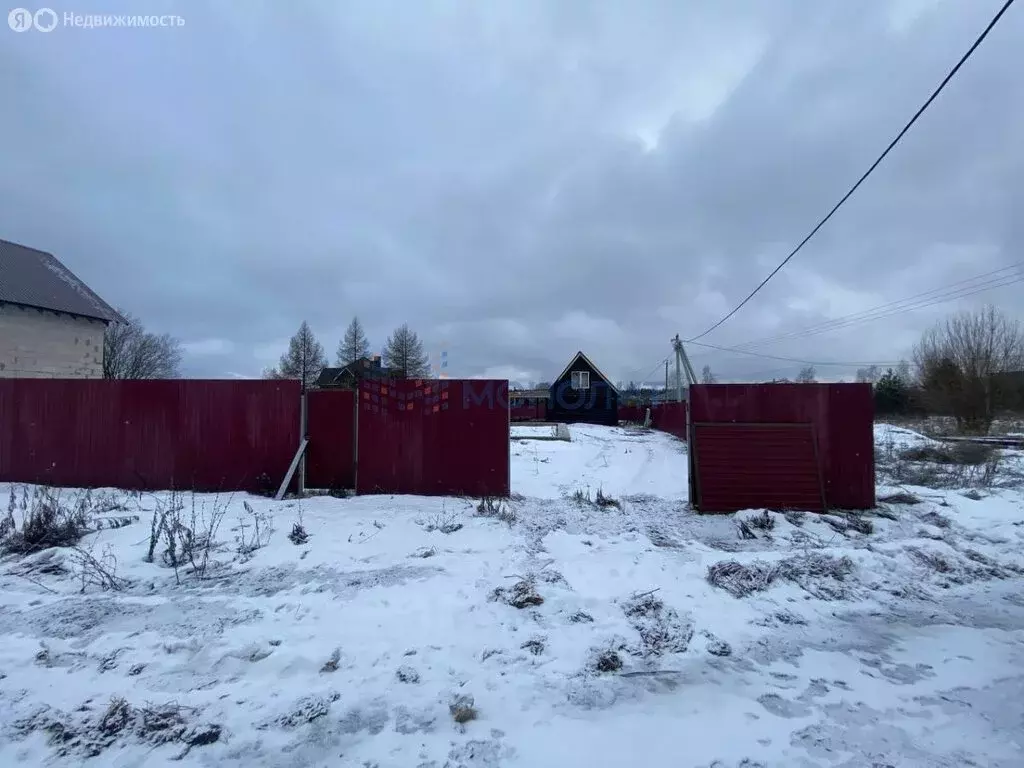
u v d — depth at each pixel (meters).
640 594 5.04
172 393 9.76
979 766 2.88
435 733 3.07
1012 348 36.53
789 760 2.89
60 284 25.12
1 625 4.34
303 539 6.56
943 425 36.78
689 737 3.07
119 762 2.79
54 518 6.73
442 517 7.64
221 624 4.34
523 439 23.34
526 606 4.75
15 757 2.82
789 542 6.90
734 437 8.85
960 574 5.98
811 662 4.04
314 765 2.80
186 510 7.96
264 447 9.60
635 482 12.29
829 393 8.90
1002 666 4.00
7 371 22.08
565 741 3.01
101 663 3.76
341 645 4.04
